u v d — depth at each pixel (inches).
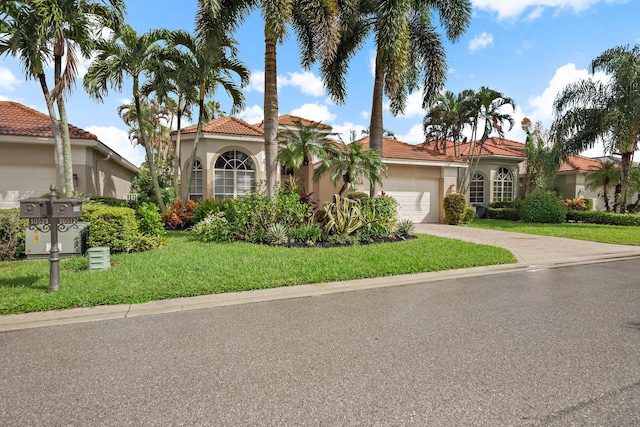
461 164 748.6
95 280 237.1
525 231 596.4
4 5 364.2
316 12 417.1
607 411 103.2
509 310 197.9
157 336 160.1
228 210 438.9
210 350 145.6
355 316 187.2
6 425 97.7
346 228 420.5
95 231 333.7
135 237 352.8
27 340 155.7
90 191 555.8
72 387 117.4
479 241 473.1
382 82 526.3
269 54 443.2
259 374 125.7
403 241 436.5
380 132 530.6
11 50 382.3
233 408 105.5
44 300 195.6
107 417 101.3
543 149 941.8
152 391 114.9
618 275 292.8
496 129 874.1
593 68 729.0
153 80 540.4
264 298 219.3
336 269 277.1
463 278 279.1
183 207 556.7
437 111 937.5
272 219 414.3
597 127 726.5
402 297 223.6
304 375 124.9
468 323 176.7
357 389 115.6
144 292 213.3
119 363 134.3
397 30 470.0
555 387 116.6
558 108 777.6
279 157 522.9
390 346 149.1
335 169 536.7
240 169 682.8
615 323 177.5
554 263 342.0
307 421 99.2
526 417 100.3
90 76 479.5
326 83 572.7
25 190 523.5
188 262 291.9
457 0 520.4
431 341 154.4
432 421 98.9
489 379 121.8
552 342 153.5
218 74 571.2
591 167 1040.8
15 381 121.3
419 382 119.9
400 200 723.4
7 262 301.1
